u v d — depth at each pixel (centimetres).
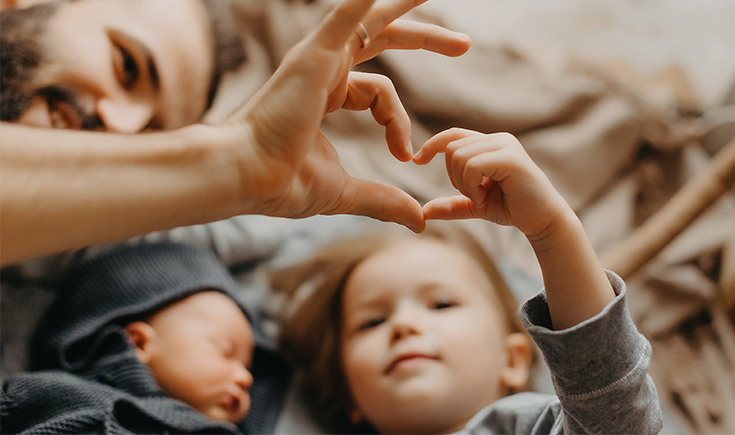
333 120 153
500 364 93
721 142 145
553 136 148
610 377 46
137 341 87
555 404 59
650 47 172
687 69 166
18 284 103
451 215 52
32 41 91
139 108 103
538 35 177
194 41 114
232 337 90
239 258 119
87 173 34
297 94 38
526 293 118
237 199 39
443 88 150
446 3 182
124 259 97
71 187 33
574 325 47
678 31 173
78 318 90
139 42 100
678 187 143
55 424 68
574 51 173
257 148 39
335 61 39
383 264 98
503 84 154
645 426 48
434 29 49
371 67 154
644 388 48
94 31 97
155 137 37
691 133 147
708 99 161
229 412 85
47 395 74
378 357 87
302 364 109
